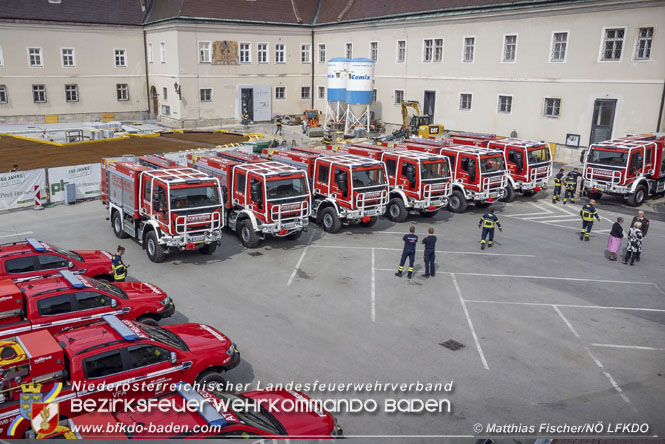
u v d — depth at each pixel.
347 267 16.55
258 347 11.52
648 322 13.13
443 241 19.41
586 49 32.06
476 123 39.00
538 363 11.14
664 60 28.95
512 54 36.09
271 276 15.69
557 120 34.19
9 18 43.44
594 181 24.95
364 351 11.47
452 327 12.66
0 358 7.57
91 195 24.77
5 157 29.67
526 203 25.78
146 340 8.59
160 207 15.80
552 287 15.21
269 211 17.36
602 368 11.01
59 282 10.55
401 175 21.59
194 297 14.05
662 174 25.41
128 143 36.31
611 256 17.56
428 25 41.06
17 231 19.33
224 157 21.39
